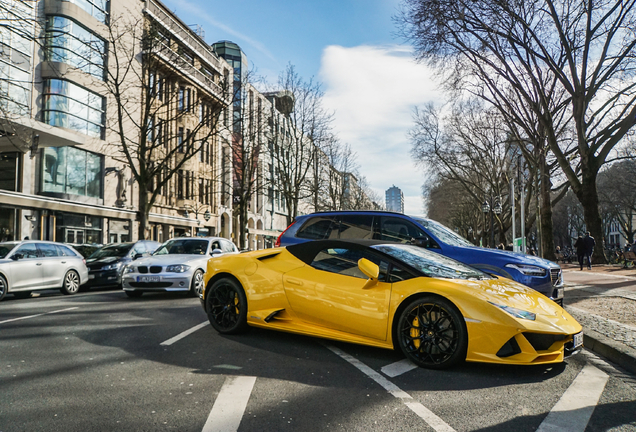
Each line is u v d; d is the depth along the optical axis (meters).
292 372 4.52
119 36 23.44
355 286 5.33
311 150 39.56
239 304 6.14
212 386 4.05
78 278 14.27
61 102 25.16
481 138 36.56
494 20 20.95
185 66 36.00
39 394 3.84
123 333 6.40
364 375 4.46
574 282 14.28
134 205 31.75
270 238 62.00
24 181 23.59
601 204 56.75
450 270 5.43
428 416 3.43
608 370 4.91
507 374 4.60
